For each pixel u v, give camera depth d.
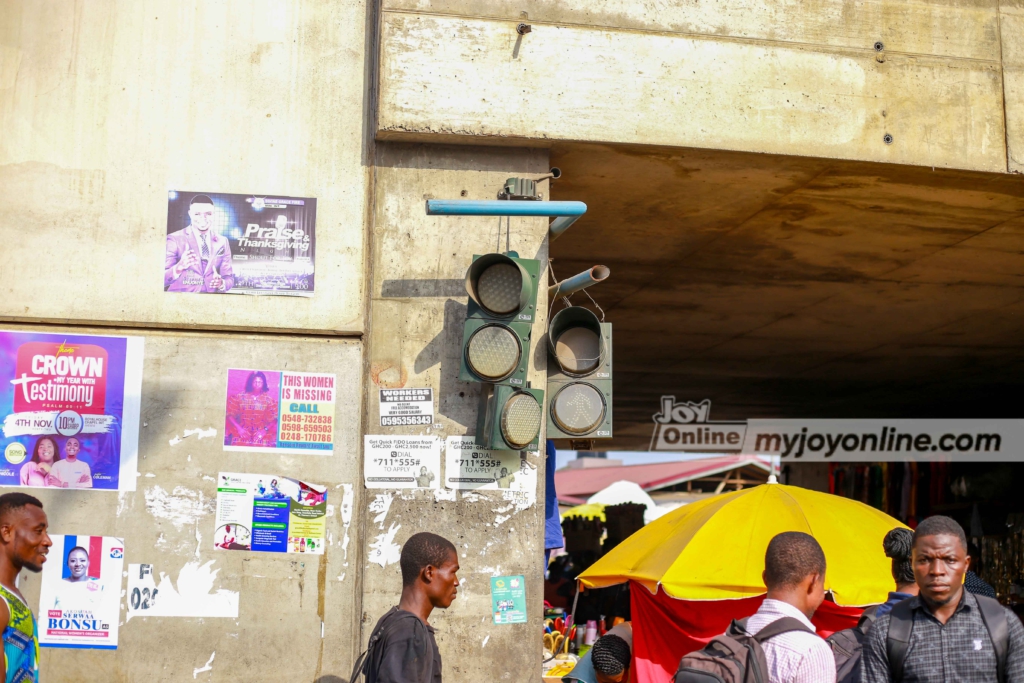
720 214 6.22
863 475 15.08
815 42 5.09
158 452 4.51
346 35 4.91
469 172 4.88
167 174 4.70
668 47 4.93
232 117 4.77
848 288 8.38
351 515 4.59
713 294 8.73
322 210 4.79
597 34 4.88
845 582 4.65
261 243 4.73
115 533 4.43
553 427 4.71
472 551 4.60
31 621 3.58
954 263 7.46
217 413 4.57
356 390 4.70
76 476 4.45
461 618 4.54
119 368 4.55
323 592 4.51
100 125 4.68
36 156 4.63
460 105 4.72
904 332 10.17
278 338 4.69
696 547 4.90
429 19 4.75
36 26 4.70
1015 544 11.62
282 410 4.62
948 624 3.38
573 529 11.96
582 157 5.05
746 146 4.92
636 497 15.41
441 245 4.81
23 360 4.49
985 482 12.71
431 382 4.71
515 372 4.49
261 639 4.44
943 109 5.18
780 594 3.42
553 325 4.69
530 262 4.59
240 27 4.83
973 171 5.18
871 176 5.31
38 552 3.66
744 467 20.56
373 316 4.72
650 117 4.86
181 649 4.39
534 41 4.82
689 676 3.10
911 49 5.19
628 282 8.38
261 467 4.57
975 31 5.29
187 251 4.67
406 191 4.83
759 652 3.19
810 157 5.00
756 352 11.41
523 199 4.81
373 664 3.56
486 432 4.54
